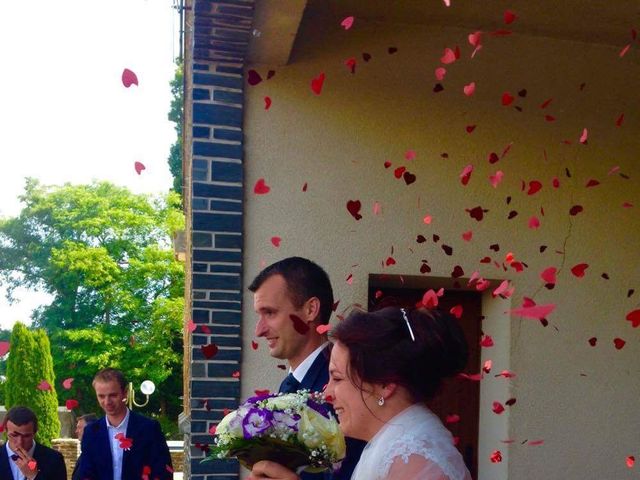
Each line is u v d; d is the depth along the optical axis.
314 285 2.56
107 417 4.38
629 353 4.40
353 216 3.74
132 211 24.77
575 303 4.37
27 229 26.44
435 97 4.30
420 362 1.69
